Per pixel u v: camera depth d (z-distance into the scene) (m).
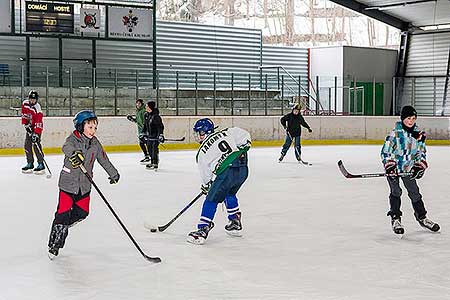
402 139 7.48
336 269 6.00
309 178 13.87
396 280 5.63
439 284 5.52
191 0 46.69
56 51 25.45
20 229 7.91
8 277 5.67
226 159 6.83
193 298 5.08
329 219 8.68
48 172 14.92
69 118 20.75
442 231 7.86
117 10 25.50
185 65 29.45
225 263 6.20
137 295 5.15
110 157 19.39
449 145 26.91
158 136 15.62
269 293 5.22
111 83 26.28
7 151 19.80
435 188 12.18
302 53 33.16
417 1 30.16
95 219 8.56
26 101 14.45
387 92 33.53
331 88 29.23
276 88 31.67
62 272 5.84
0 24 24.02
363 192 11.54
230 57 30.77
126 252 6.64
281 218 8.73
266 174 14.68
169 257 6.43
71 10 24.78
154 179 13.58
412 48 33.81
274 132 24.88
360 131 26.53
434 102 29.27
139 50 27.27
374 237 7.48
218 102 26.72
